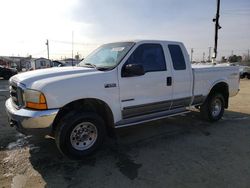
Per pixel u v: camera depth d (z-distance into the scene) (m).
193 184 3.35
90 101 4.24
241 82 20.17
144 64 4.76
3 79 22.72
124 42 4.94
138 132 5.55
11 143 4.81
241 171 3.71
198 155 4.30
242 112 7.70
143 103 4.73
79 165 3.92
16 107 3.98
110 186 3.31
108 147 4.66
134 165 3.92
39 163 3.97
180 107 5.59
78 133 4.00
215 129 5.81
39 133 3.74
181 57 5.44
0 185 3.31
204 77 5.92
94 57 5.14
